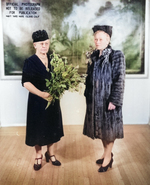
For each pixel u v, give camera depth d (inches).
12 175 86.6
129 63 125.7
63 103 126.5
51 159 93.0
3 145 108.2
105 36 86.9
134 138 113.7
